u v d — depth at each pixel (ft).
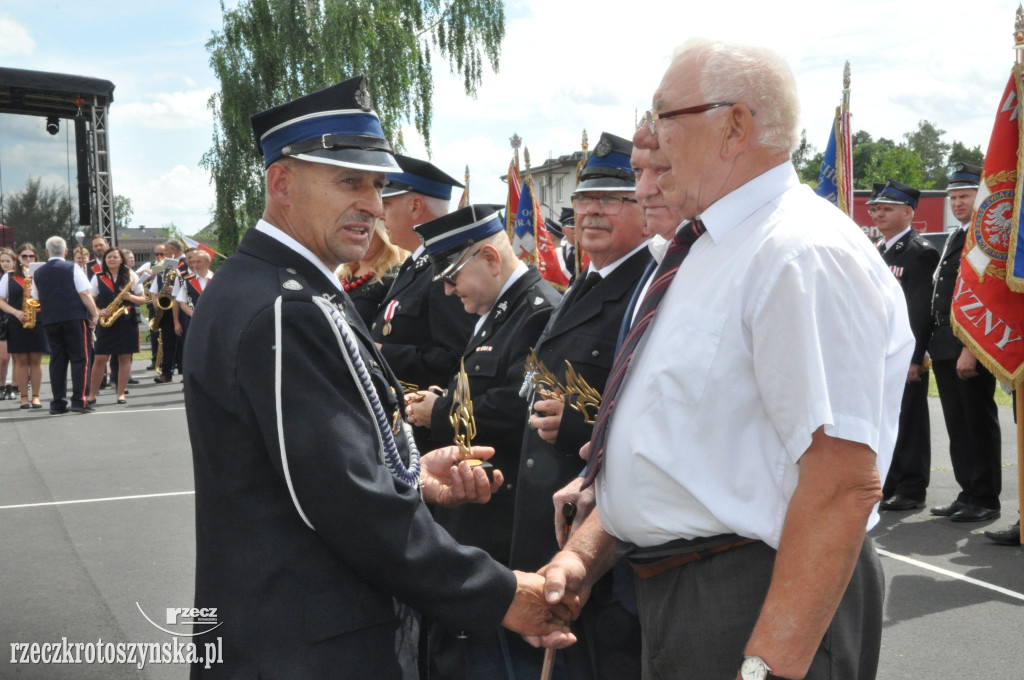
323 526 5.31
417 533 5.57
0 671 10.81
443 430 9.72
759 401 5.12
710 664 5.40
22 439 28.04
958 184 18.30
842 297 4.81
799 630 4.76
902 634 12.19
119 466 23.70
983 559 15.40
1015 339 15.46
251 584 5.42
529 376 8.53
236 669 5.42
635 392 5.57
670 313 5.47
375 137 6.06
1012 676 10.85
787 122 5.29
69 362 35.37
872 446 4.79
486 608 5.80
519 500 8.54
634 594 7.73
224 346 5.47
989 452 17.88
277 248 5.91
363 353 5.99
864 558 5.55
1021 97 14.94
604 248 8.38
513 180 25.23
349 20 77.00
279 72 78.07
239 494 5.49
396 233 12.62
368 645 5.56
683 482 5.22
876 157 222.69
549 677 7.63
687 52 5.42
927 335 18.62
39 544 16.46
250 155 78.54
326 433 5.29
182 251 44.27
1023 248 14.92
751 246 5.13
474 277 9.65
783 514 5.10
